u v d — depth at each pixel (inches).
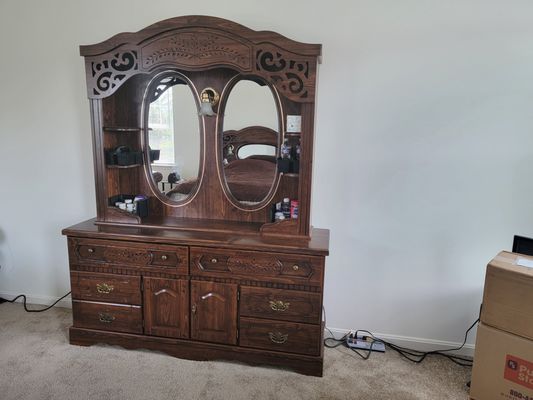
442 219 87.1
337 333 96.7
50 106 100.3
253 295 80.7
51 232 107.6
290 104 85.4
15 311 107.3
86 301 88.4
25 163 104.7
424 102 83.4
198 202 94.0
